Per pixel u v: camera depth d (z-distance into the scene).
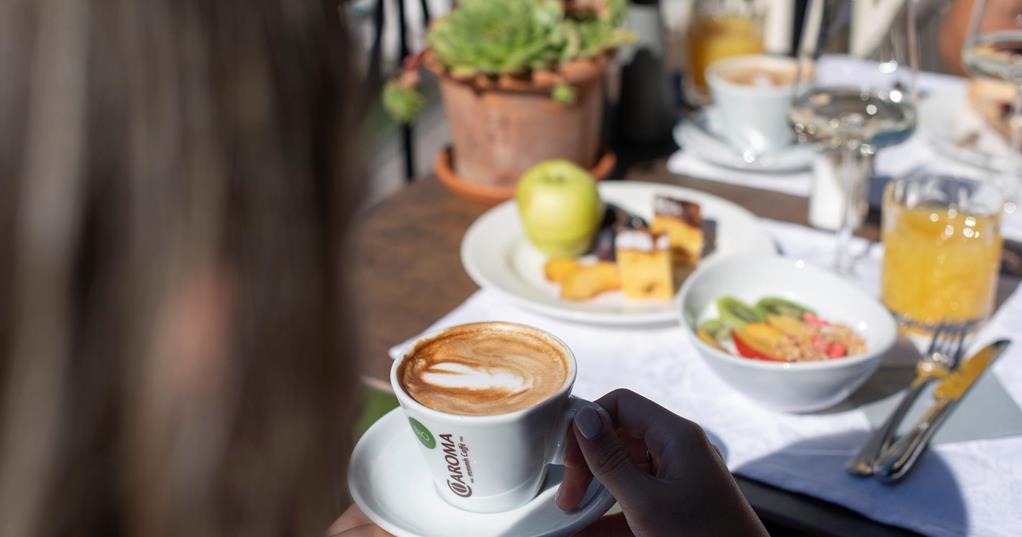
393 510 0.81
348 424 0.51
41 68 0.35
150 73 0.37
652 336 1.08
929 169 1.37
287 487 0.45
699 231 1.18
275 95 0.40
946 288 1.07
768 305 1.08
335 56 0.43
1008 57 1.28
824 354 1.01
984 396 0.99
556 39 1.27
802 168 1.40
